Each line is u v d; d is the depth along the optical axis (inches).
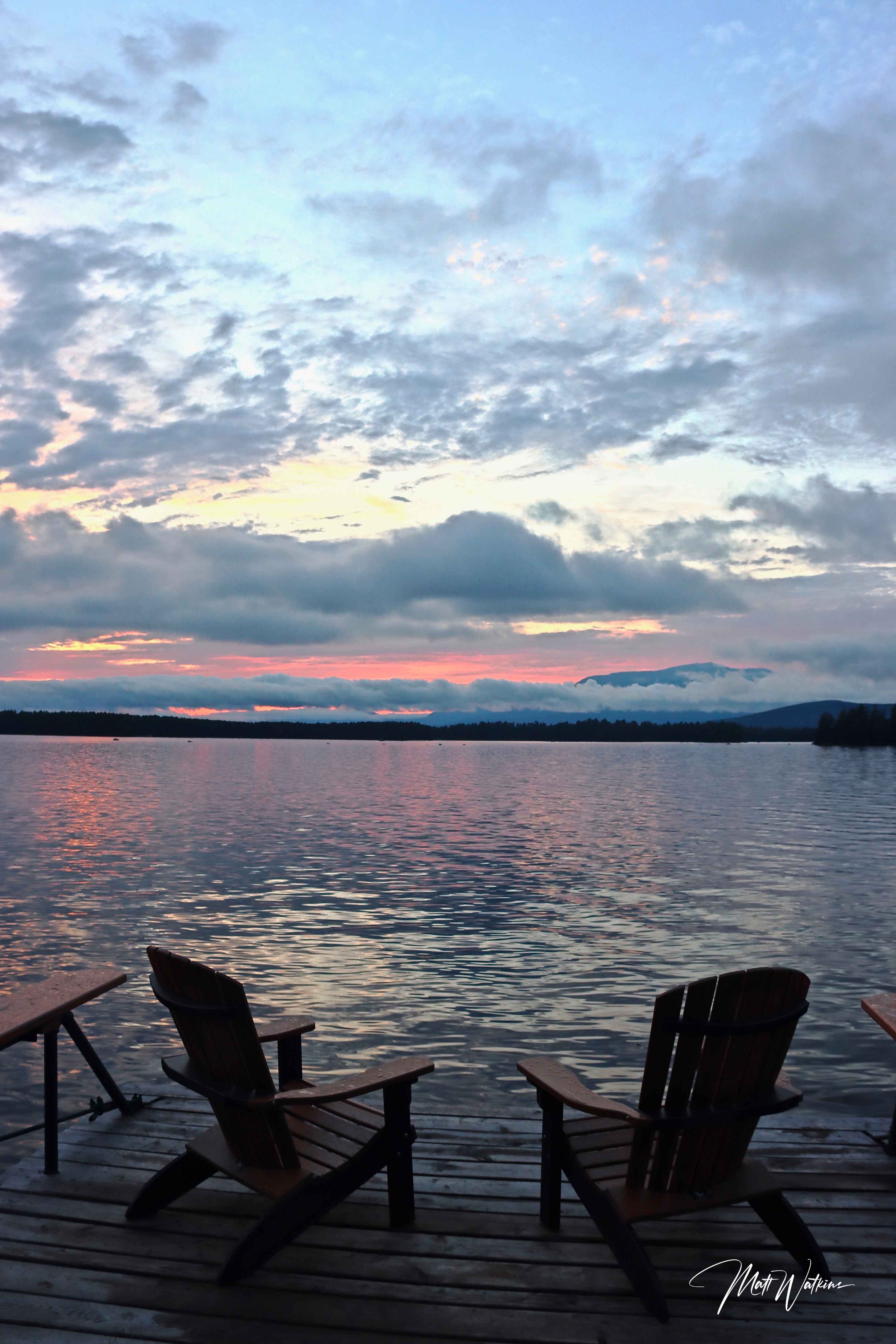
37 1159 168.4
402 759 4778.5
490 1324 123.0
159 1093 197.9
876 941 508.4
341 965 450.0
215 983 127.0
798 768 3472.0
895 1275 135.0
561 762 4333.2
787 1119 187.0
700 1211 137.2
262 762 3937.0
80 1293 128.9
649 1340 120.0
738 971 119.0
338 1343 118.7
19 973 426.0
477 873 782.5
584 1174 136.3
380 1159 145.1
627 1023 358.6
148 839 1011.9
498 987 409.1
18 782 2153.1
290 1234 132.2
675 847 986.1
